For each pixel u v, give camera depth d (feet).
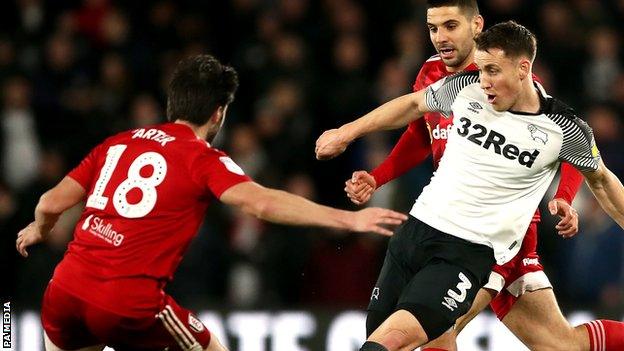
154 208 58.44
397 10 136.05
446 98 63.05
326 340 95.35
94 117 124.36
